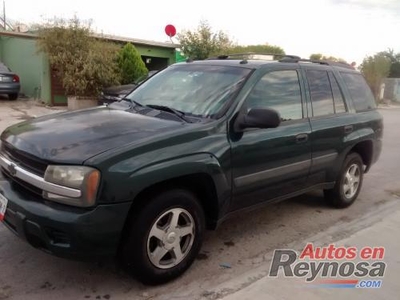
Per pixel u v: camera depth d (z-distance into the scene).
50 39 14.83
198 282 3.46
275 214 5.19
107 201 2.91
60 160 2.96
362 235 4.46
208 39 22.67
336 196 5.34
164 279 3.38
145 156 3.09
